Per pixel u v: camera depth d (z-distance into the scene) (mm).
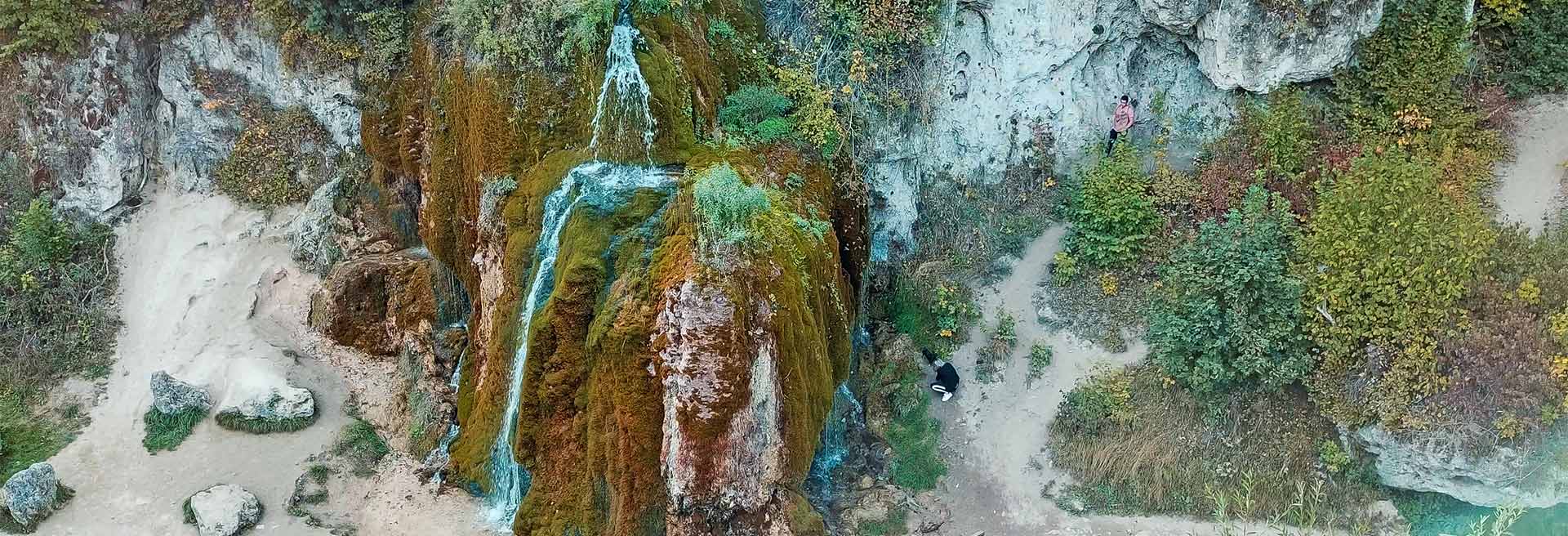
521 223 20453
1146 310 21828
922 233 24250
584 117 20703
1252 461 19766
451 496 20781
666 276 17438
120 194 25906
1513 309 18328
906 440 21094
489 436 20719
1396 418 18406
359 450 22156
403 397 23344
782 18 23406
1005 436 21016
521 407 19016
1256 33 22078
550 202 20266
